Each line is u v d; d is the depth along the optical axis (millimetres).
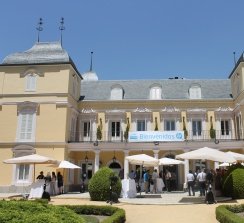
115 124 34406
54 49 32875
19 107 30922
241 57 30812
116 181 18625
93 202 18203
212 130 31188
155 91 35344
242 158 21531
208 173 20688
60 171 29078
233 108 33656
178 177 31453
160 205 16969
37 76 31484
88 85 37750
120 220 11766
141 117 34188
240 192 18484
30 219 6492
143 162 24172
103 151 31469
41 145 29938
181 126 33594
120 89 35594
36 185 20234
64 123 30203
